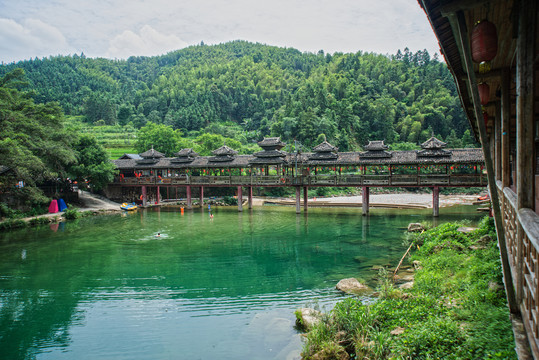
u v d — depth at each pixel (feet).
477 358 27.14
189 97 505.66
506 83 33.55
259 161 163.02
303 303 54.08
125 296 59.11
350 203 186.91
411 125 392.68
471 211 151.33
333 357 35.35
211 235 109.91
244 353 40.11
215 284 64.34
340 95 451.53
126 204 179.73
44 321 50.01
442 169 207.10
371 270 69.41
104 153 184.24
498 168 51.52
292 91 564.30
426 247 74.74
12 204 139.95
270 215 153.99
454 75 34.17
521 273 24.38
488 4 22.70
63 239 105.50
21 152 114.42
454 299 42.16
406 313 40.04
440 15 21.62
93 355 40.98
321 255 83.51
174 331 46.16
